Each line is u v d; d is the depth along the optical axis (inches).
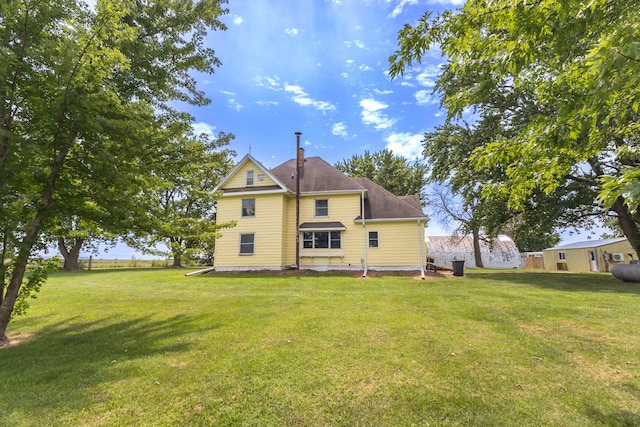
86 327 241.8
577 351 167.8
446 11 120.9
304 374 144.2
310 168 807.1
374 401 120.5
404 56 131.0
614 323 219.3
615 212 625.9
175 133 266.2
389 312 260.2
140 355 176.2
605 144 134.0
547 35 99.2
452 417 109.3
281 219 693.9
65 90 187.5
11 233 197.6
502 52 113.1
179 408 118.4
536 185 153.2
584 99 95.7
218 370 150.7
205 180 1045.8
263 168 719.1
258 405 119.2
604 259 903.1
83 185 226.8
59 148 208.2
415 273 609.9
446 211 1237.1
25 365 165.8
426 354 166.1
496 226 689.0
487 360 157.4
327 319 239.8
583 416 108.7
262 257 690.2
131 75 263.4
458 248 1316.4
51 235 232.4
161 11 302.0
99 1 201.2
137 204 248.5
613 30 86.9
